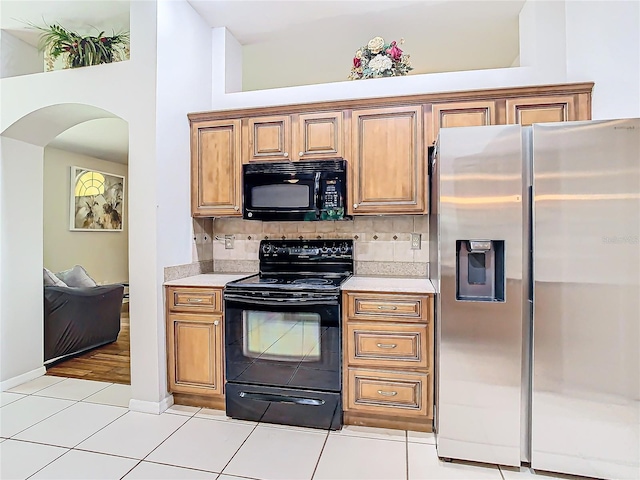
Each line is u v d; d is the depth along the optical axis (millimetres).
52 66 3328
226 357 2424
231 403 2402
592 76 2318
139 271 2494
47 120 2875
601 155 1714
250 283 2461
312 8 2852
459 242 1911
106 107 2562
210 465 1904
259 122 2748
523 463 1895
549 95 2355
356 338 2260
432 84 2764
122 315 5574
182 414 2453
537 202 1778
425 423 2238
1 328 2809
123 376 3113
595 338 1745
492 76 2701
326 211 2568
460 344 1894
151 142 2467
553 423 1806
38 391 2807
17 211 2936
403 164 2529
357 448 2062
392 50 2852
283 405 2326
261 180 2666
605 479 1763
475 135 1848
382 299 2223
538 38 2643
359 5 2834
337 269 2865
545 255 1777
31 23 2930
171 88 2621
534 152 1775
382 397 2230
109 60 2748
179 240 2721
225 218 3174
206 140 2834
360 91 2873
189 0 2773
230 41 3227
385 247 2883
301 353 2307
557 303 1775
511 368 1847
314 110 2666
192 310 2500
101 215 6082
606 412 1750
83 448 2047
